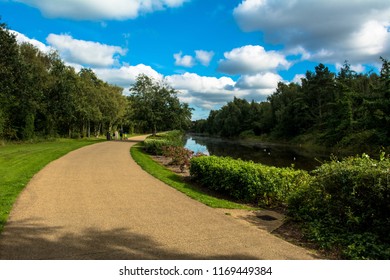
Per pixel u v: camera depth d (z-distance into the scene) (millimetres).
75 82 40469
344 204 5277
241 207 6867
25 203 6223
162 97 35281
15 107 28062
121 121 59188
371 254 4223
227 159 9781
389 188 4527
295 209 6152
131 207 6285
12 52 26406
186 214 5949
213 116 130250
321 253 4367
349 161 5699
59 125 43062
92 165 12250
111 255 3914
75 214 5617
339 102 43281
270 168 7859
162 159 16953
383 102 34469
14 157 13594
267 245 4508
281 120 62781
